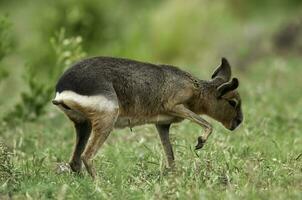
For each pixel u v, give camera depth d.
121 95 12.91
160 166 12.62
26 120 18.14
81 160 12.97
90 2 27.92
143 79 13.15
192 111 14.21
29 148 15.47
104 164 13.39
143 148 14.85
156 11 34.78
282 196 10.69
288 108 19.42
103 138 12.46
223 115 14.51
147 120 13.51
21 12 37.91
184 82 13.73
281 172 12.32
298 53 28.77
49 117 18.62
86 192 11.27
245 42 30.50
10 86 24.00
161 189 11.32
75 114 12.82
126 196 11.06
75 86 12.35
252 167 11.75
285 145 14.77
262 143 14.91
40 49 26.61
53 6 27.25
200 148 13.48
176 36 32.72
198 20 33.25
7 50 18.45
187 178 11.95
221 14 33.78
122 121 13.25
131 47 28.00
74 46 18.70
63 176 12.44
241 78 25.28
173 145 14.16
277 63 25.69
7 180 11.73
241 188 11.25
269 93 21.09
